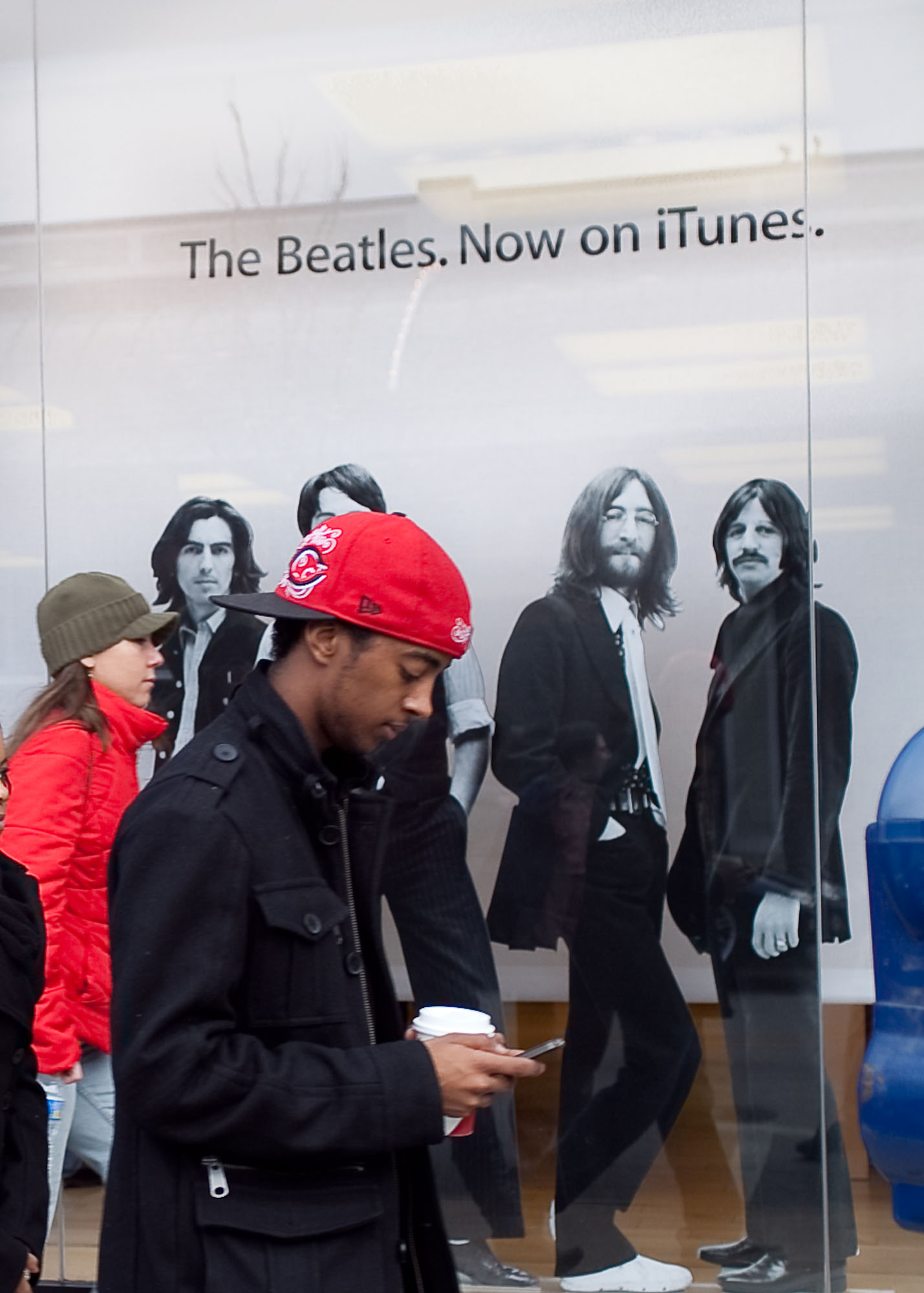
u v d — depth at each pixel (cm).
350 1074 143
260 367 345
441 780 335
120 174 350
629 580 329
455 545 338
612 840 329
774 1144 322
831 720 320
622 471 330
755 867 323
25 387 354
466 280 337
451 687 335
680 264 327
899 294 319
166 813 142
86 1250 334
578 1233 330
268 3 343
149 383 349
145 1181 144
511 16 334
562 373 332
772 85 323
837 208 321
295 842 148
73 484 352
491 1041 154
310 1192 146
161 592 349
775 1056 322
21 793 267
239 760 148
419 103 338
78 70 351
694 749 326
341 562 149
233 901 142
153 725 292
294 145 343
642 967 328
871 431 320
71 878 276
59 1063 268
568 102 331
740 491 325
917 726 317
